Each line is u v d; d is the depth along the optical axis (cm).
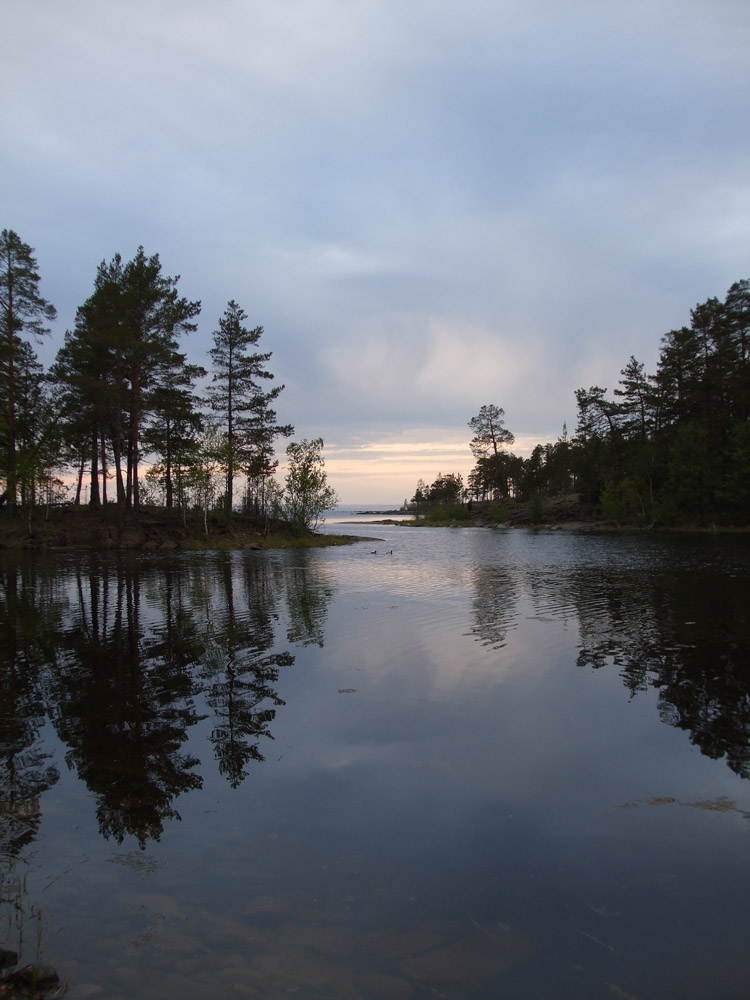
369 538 5356
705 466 5694
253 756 608
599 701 775
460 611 1434
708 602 1520
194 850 440
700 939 349
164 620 1345
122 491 3781
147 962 329
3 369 3816
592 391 7444
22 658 1006
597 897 388
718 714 725
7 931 355
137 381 3744
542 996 307
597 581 1994
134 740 648
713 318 5847
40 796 522
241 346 4547
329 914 370
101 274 3991
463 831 468
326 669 931
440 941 348
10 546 3678
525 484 9944
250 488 4959
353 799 519
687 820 485
